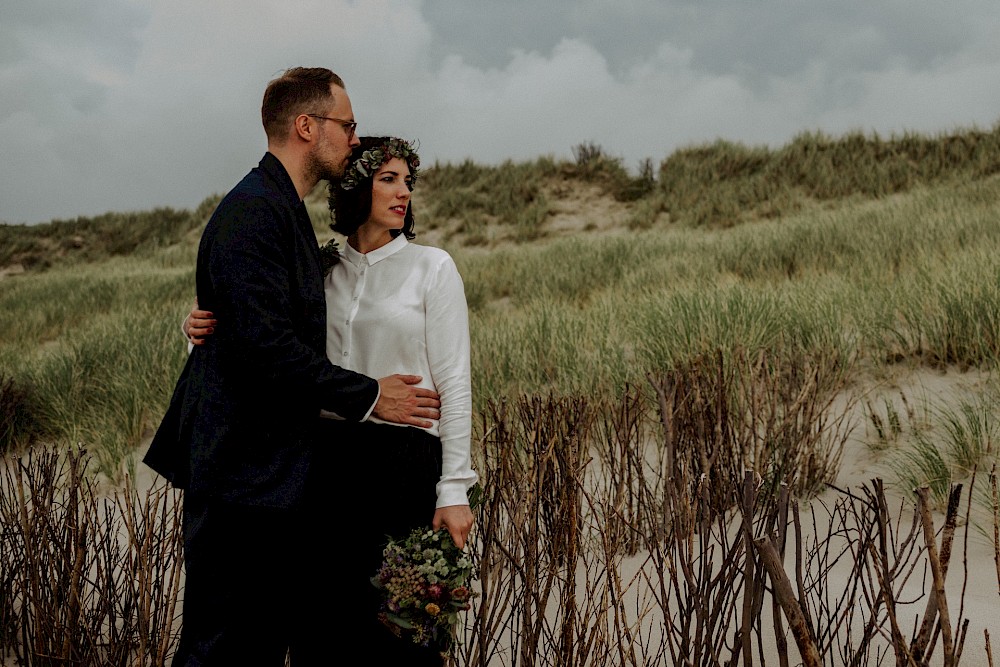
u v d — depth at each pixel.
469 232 17.36
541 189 18.30
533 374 4.66
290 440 1.60
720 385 2.70
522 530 1.98
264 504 1.57
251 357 1.52
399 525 1.68
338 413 1.59
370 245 1.79
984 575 2.30
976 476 2.92
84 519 2.23
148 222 23.88
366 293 1.76
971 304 4.25
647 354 4.64
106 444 4.48
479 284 10.09
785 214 13.82
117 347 6.29
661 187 17.39
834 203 14.06
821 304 4.96
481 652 1.83
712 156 17.64
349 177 1.72
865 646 1.67
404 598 1.59
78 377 5.62
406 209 1.85
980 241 6.46
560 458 2.07
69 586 2.13
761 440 3.11
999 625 1.97
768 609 2.19
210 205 23.38
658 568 1.76
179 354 5.65
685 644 1.72
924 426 3.44
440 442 1.74
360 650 1.70
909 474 3.01
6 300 13.48
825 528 2.70
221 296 1.54
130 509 1.97
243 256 1.54
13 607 2.34
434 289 1.73
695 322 4.75
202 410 1.59
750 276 7.78
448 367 1.72
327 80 1.72
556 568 1.92
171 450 1.77
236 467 1.57
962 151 14.59
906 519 2.76
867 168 14.69
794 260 7.81
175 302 10.82
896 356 4.32
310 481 1.66
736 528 2.59
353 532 1.68
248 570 1.62
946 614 1.38
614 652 2.06
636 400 2.64
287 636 1.71
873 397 3.90
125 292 12.23
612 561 1.87
